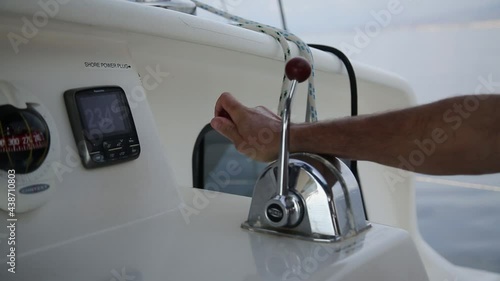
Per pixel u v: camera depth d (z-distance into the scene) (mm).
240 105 797
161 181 796
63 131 688
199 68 1114
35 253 617
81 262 590
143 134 798
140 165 775
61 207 661
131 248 632
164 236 670
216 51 1030
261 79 1260
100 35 794
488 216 2061
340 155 735
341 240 639
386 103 1561
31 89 669
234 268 566
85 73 747
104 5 743
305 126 747
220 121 797
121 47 831
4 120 620
